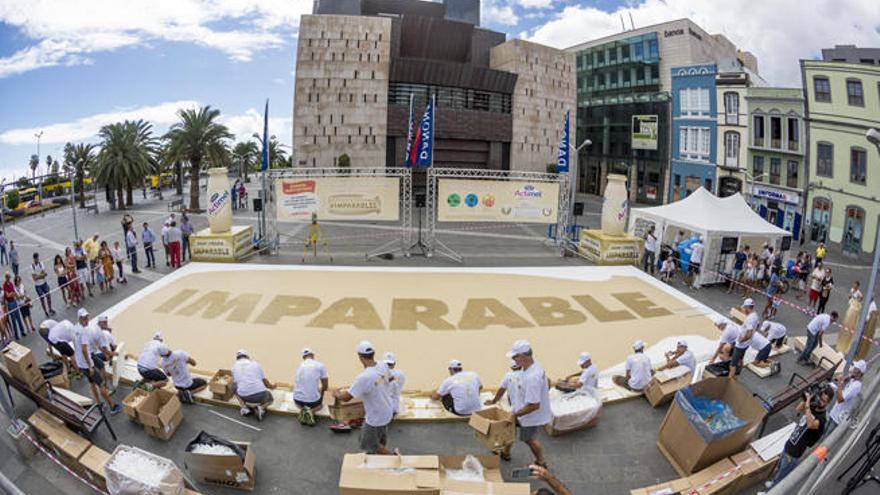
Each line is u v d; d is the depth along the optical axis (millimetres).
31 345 12594
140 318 14109
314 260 21094
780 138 34594
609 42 53906
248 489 7156
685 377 9820
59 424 8188
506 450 7762
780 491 4500
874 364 12586
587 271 20375
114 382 9812
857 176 28844
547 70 47000
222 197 20406
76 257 15625
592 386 9211
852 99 29172
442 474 6719
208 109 35844
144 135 40562
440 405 9219
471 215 22078
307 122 39906
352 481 6242
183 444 8211
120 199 37500
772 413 8570
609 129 53688
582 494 7250
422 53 46000
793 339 13484
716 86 39875
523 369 7215
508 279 18906
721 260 19203
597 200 51469
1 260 20719
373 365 7332
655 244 20328
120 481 6441
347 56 39938
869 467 7422
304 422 8727
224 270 19234
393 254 22344
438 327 13938
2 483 5016
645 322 14781
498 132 44969
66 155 46156
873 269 8742
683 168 44219
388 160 42219
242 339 12812
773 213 35562
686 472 7562
